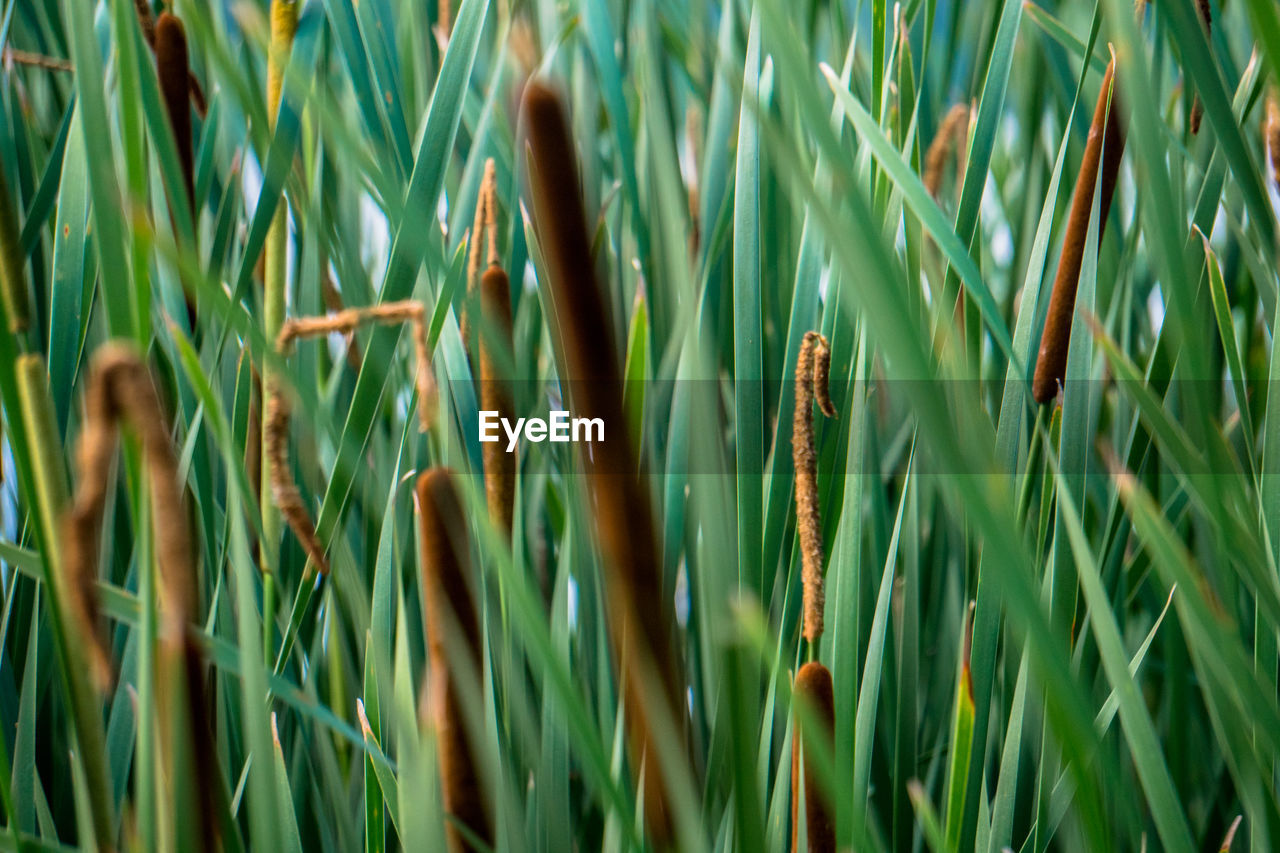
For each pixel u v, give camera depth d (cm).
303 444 137
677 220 99
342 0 131
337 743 137
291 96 124
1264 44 98
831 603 123
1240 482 106
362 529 144
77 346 123
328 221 143
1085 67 121
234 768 130
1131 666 120
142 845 101
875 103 135
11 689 133
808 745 100
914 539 135
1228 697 111
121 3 103
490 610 125
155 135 112
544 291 121
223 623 128
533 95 103
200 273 100
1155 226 97
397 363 139
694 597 133
